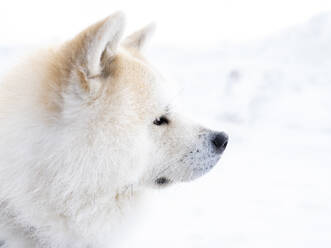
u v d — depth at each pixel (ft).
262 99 47.50
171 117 7.04
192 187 17.78
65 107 5.85
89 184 5.91
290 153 26.21
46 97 5.91
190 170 7.22
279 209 14.46
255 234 11.85
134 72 6.50
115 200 6.45
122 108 6.11
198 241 11.19
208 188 17.52
